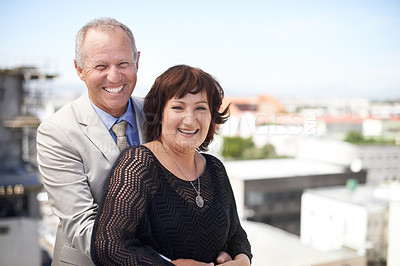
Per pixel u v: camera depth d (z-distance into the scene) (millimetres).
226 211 990
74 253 1011
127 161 867
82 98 1080
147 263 765
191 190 917
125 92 1042
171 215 862
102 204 838
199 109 929
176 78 909
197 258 897
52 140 979
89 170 1005
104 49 987
